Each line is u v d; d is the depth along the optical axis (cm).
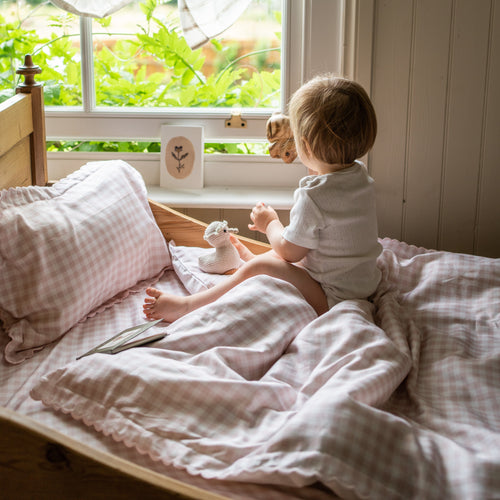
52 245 128
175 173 185
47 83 185
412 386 103
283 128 163
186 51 182
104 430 91
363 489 78
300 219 128
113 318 135
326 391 92
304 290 130
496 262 143
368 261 133
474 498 75
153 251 156
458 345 113
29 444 72
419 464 81
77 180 149
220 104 188
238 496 80
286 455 81
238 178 191
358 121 127
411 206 183
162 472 86
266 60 184
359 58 171
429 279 139
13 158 145
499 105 175
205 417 91
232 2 167
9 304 122
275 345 110
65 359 118
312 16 173
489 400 97
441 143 178
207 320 114
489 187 181
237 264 148
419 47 172
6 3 179
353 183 130
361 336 107
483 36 170
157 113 184
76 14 168
